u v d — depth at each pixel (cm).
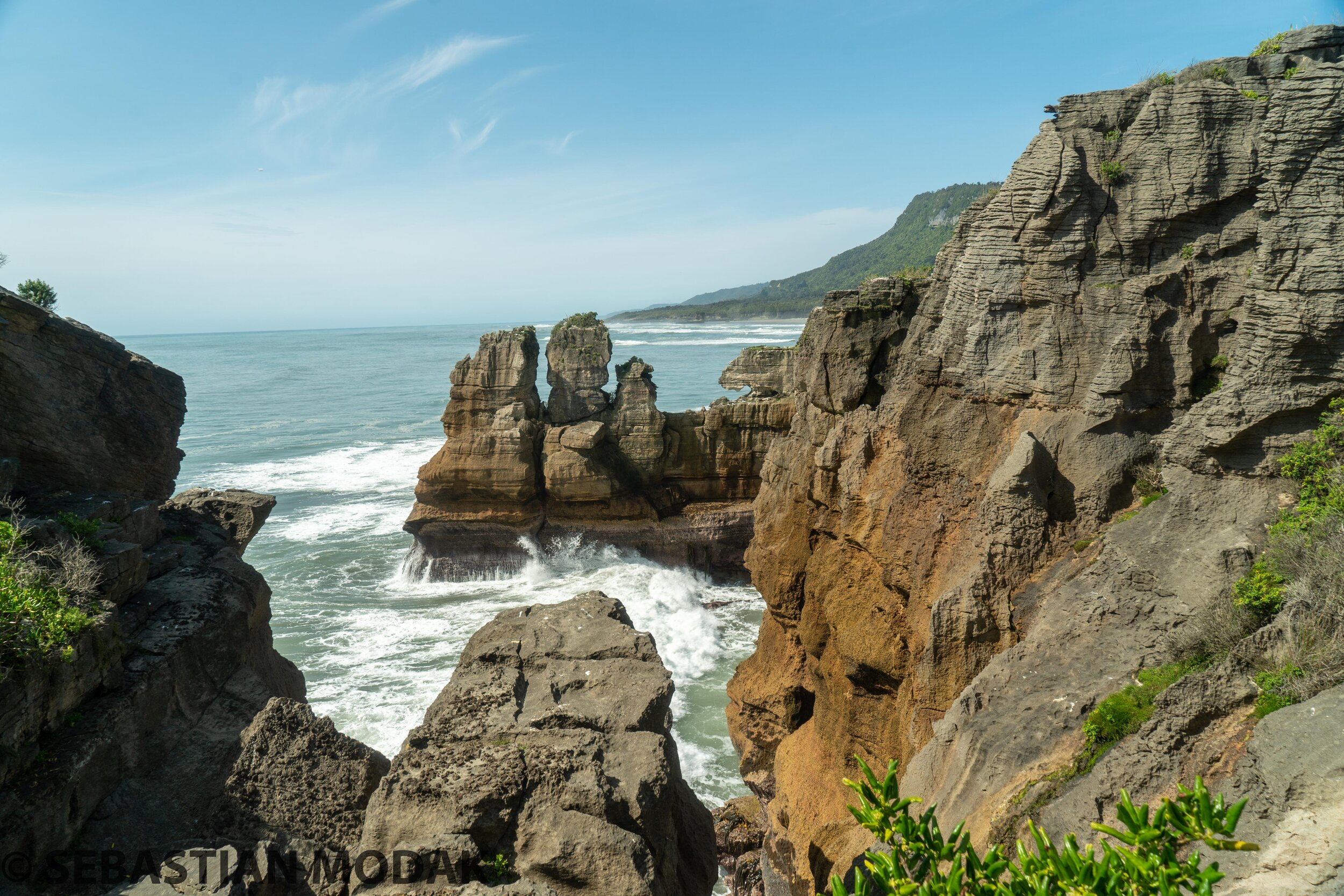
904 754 1719
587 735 1136
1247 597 1184
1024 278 1712
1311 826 789
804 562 2147
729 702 2908
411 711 2744
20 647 1122
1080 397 1650
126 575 1518
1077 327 1658
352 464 6756
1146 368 1611
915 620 1677
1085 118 1694
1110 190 1655
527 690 1252
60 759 1160
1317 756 845
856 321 2142
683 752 2698
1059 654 1343
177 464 2072
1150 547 1408
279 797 1227
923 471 1775
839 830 1686
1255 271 1435
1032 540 1559
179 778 1323
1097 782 1062
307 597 3938
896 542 1759
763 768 2358
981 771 1227
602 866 952
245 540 2055
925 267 2216
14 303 1630
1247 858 817
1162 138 1614
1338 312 1333
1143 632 1305
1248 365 1427
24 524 1402
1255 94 1572
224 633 1608
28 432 1681
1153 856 515
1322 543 1144
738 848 2247
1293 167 1379
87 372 1802
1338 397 1361
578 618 1437
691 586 4122
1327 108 1346
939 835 580
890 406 1923
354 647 3325
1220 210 1606
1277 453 1390
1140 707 1146
